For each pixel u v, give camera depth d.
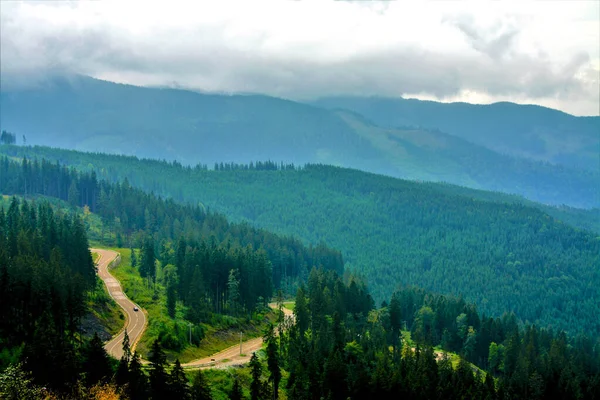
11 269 117.62
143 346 131.25
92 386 89.50
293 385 121.31
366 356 138.88
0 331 110.69
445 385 130.88
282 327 162.38
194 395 101.12
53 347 96.19
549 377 152.00
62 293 118.50
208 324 159.88
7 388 70.56
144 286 176.75
